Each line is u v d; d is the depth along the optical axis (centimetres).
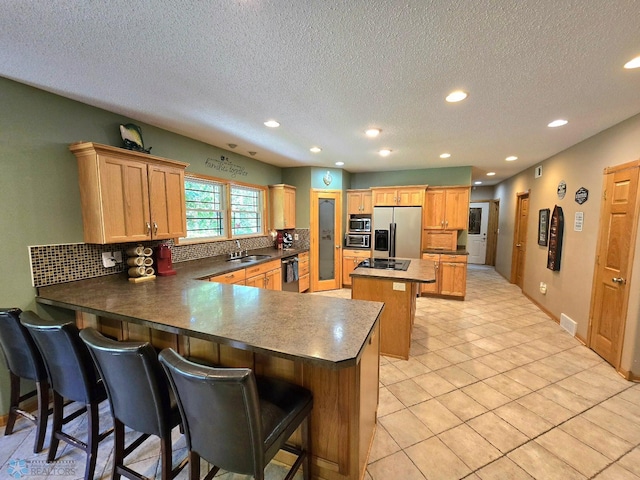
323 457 148
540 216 453
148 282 246
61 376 152
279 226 505
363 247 561
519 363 273
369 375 164
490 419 198
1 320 163
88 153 220
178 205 287
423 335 339
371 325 148
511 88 204
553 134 313
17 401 185
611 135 283
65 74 185
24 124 199
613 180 273
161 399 123
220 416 101
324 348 121
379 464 162
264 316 161
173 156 317
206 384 97
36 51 158
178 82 196
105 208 224
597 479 153
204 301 190
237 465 106
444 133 313
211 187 390
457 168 521
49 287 216
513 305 457
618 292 260
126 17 130
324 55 163
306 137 333
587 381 242
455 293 489
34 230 206
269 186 505
